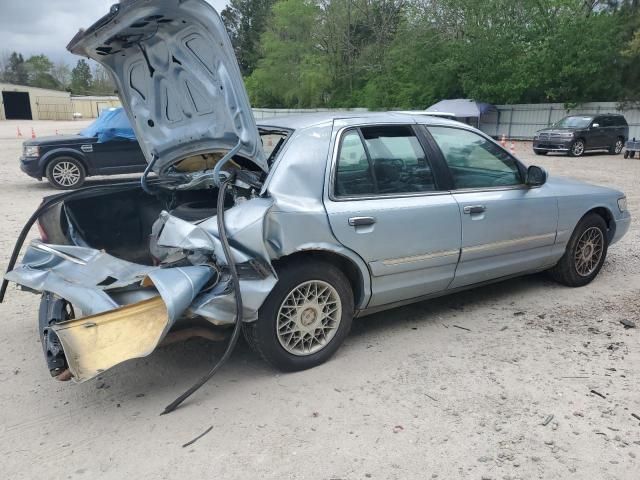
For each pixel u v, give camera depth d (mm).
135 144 12336
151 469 2752
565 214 4957
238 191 3719
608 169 16078
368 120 4016
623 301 4957
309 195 3561
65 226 4070
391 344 4117
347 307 3820
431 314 4695
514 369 3717
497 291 5254
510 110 30391
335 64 43875
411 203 3953
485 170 4512
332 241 3590
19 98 63250
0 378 3688
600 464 2770
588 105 27828
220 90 3355
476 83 30656
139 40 3414
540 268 5031
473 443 2936
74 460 2830
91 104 72875
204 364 3854
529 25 29422
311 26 44281
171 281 3027
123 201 4355
